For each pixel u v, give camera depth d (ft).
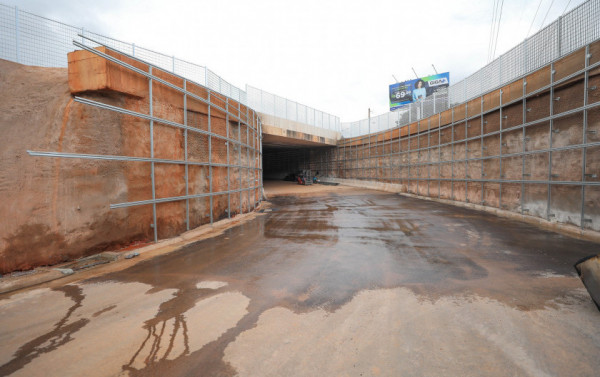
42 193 16.98
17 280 14.56
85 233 18.98
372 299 12.73
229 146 37.63
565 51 27.91
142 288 14.47
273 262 18.74
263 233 28.50
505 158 37.37
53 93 19.17
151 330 10.44
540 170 31.27
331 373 7.99
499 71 39.27
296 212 44.11
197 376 7.98
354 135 107.76
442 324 10.43
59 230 17.65
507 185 37.06
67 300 13.06
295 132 92.84
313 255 20.21
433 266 17.15
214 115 33.35
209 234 28.35
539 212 31.42
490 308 11.53
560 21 28.53
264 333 10.12
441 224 31.07
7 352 9.17
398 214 39.17
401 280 14.96
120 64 19.72
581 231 25.08
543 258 18.35
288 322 10.86
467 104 46.34
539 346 8.95
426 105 64.54
